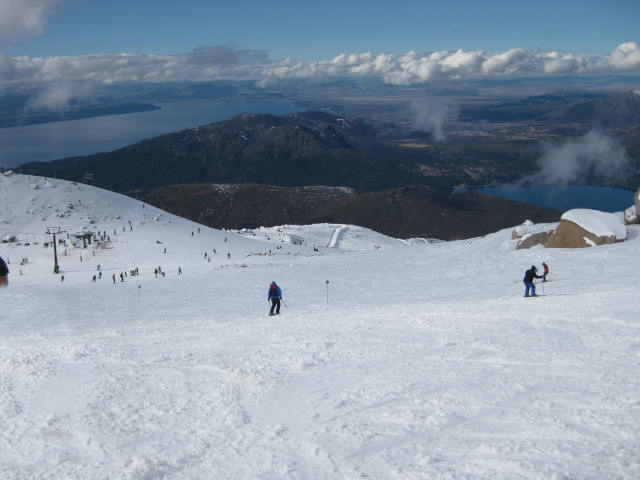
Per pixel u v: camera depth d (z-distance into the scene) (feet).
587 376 24.02
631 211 147.64
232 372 29.01
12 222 372.79
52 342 42.63
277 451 18.28
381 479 15.47
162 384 27.32
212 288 144.56
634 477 13.83
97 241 337.52
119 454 18.84
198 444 19.43
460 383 24.44
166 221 415.64
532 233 150.92
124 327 58.75
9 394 26.35
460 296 91.86
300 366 29.78
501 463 15.44
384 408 21.74
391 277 141.08
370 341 36.50
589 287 71.20
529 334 35.37
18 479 17.22
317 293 119.34
